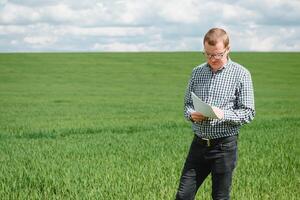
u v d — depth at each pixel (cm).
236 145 514
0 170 902
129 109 2575
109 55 6681
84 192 709
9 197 704
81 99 3203
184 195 522
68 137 1466
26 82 4338
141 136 1451
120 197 687
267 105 2778
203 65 522
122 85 4284
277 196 695
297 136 1411
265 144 1234
